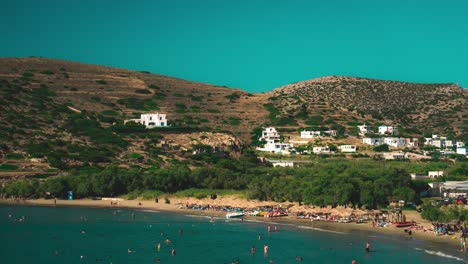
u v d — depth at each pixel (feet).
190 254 532.73
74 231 634.84
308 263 500.74
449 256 513.04
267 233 619.26
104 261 510.99
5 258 520.83
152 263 504.43
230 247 558.56
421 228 629.51
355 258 512.22
